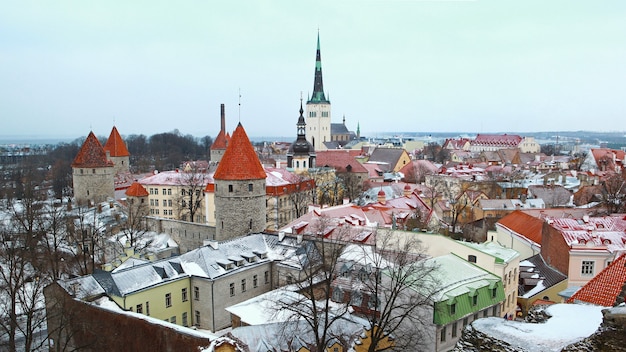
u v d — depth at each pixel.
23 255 58.31
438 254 54.94
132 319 41.91
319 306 46.75
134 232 83.06
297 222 74.38
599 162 170.75
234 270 58.28
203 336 37.00
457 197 114.00
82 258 78.25
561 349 20.56
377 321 45.66
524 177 135.38
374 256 50.69
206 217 108.44
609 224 63.00
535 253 68.69
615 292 36.44
